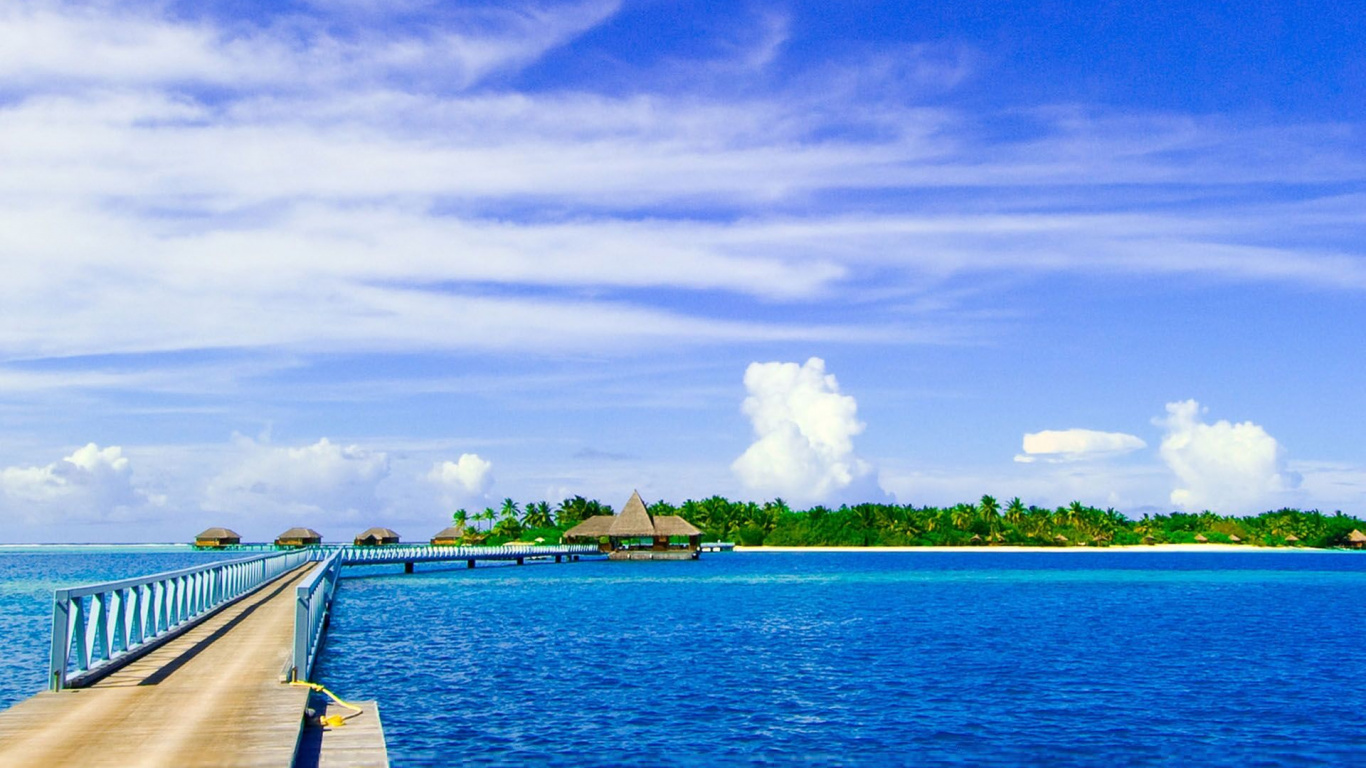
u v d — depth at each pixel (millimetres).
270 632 24422
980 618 45938
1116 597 62438
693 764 17500
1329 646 34719
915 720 21312
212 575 29328
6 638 33781
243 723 13188
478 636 36188
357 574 87188
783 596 61781
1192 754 18547
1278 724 21141
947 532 194250
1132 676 27484
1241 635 38562
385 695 23594
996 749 18812
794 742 19234
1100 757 18297
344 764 12703
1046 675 27609
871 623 43062
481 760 17562
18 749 11664
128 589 19031
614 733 19781
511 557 106938
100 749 11672
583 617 44844
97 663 16953
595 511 186375
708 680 26312
